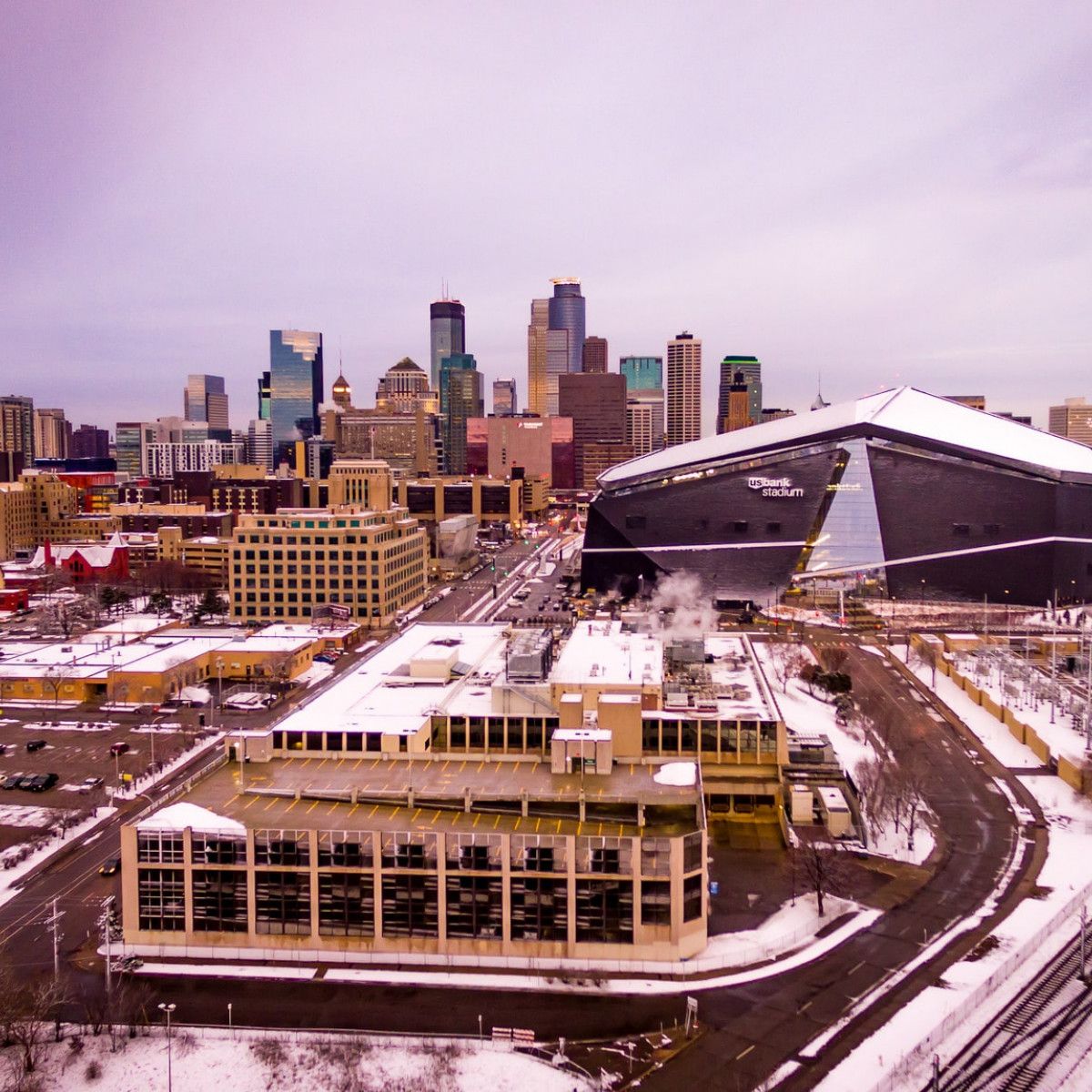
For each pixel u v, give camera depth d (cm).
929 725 18188
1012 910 11138
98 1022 8844
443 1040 8700
